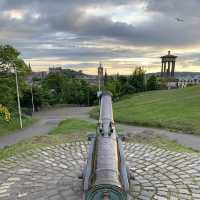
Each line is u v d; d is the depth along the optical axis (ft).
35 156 24.58
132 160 23.30
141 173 20.57
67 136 32.07
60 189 18.19
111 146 13.75
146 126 49.96
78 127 45.37
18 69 82.89
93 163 13.03
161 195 17.20
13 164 22.71
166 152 25.39
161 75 211.41
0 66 82.48
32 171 21.21
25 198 17.15
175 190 17.84
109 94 20.10
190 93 96.94
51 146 27.55
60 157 24.29
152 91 137.59
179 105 70.18
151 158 23.80
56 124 73.92
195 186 18.37
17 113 90.48
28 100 139.23
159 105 75.15
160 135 34.86
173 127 44.68
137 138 31.27
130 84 151.84
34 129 63.98
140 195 17.21
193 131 40.29
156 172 20.75
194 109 61.31
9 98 82.58
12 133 57.21
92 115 85.20
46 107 153.58
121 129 44.80
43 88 161.27
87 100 179.42
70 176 20.17
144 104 83.71
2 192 17.92
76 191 17.87
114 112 73.15
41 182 19.27
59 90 183.83
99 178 11.07
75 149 26.48
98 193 10.61
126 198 10.78
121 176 12.36
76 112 119.14
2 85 80.94
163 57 211.00
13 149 27.17
